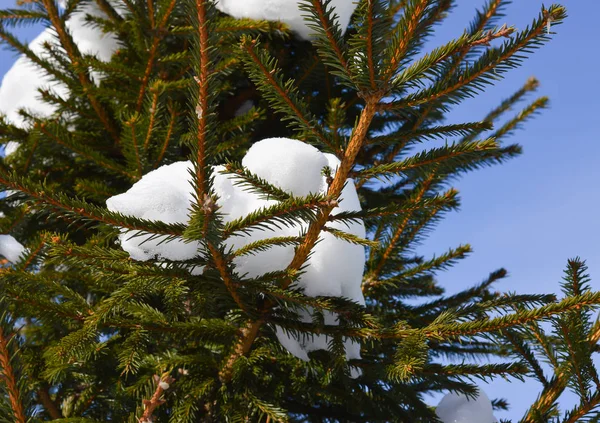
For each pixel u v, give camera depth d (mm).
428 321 2445
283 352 2264
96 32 3080
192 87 1967
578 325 2172
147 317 2160
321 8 1968
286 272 2080
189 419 2139
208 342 2293
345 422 2346
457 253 2467
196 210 1956
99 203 2607
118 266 2072
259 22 2604
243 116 2629
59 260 2090
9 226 2496
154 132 2508
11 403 1944
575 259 2227
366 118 2033
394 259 2545
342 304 2150
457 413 2314
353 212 2080
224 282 2076
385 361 2172
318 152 2148
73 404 2428
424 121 2701
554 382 2264
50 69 2615
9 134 2707
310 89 2932
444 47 1976
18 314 2199
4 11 2566
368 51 1978
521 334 2277
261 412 2174
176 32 2570
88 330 2082
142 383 2215
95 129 2836
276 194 2039
